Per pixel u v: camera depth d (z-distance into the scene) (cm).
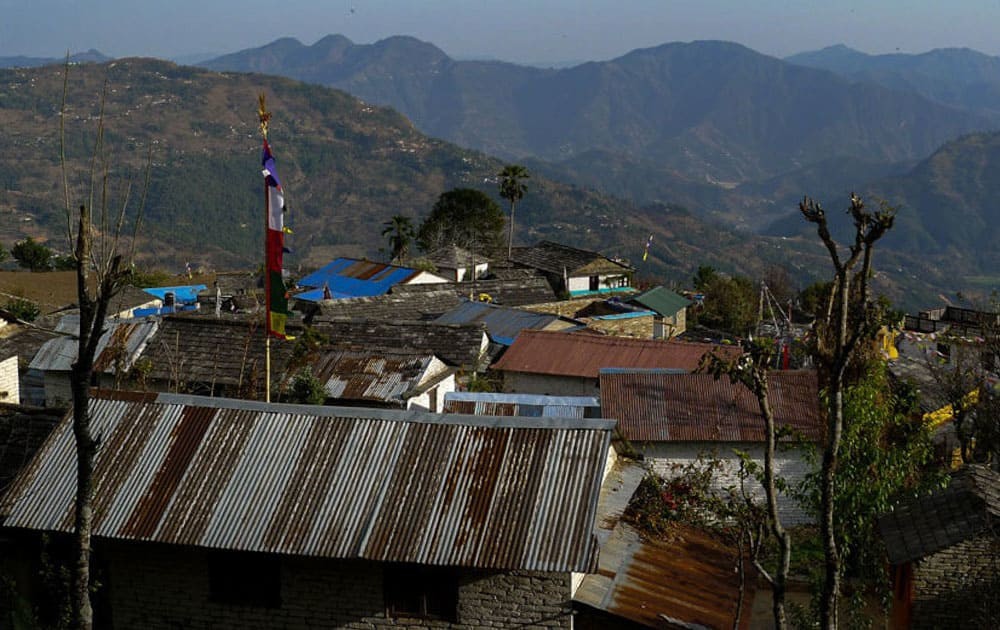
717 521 1859
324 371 2505
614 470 1770
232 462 1358
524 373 3356
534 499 1270
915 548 1558
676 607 1376
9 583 1335
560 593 1263
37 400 2666
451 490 1293
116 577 1369
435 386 2538
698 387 2489
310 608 1327
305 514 1280
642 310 4950
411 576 1296
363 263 6034
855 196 971
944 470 1827
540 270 6800
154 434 1406
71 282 6675
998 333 2709
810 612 1612
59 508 1322
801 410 2381
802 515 2338
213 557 1342
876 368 1816
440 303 4759
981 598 1516
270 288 1934
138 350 2541
